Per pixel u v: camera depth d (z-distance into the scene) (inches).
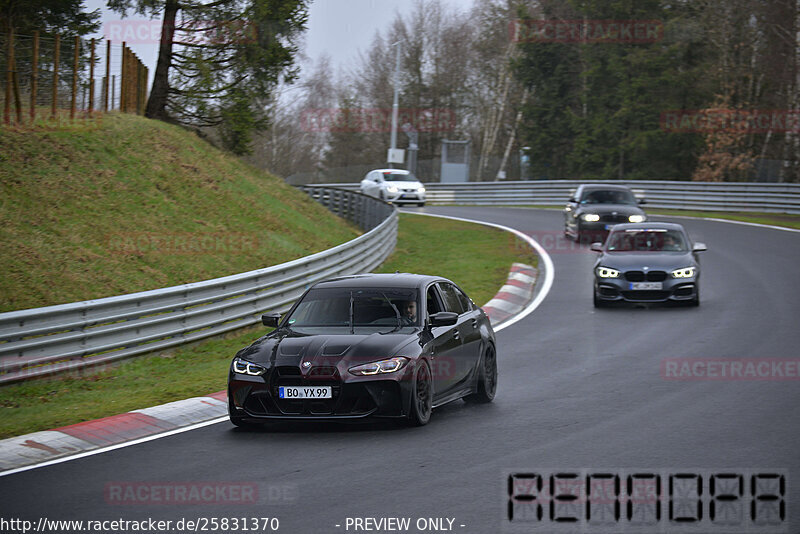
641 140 4099.4
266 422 720.3
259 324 1299.2
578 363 984.3
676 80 4116.6
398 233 2502.5
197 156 2057.1
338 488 521.7
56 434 686.5
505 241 2292.1
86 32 2342.5
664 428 675.4
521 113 5285.4
